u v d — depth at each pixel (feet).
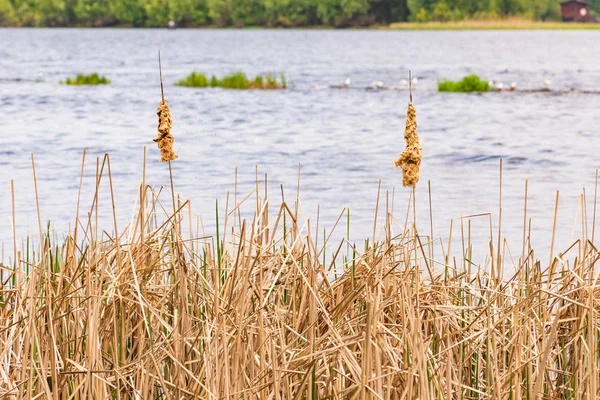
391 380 20.77
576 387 22.16
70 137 106.52
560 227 51.96
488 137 108.58
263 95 172.45
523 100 161.27
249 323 22.15
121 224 50.72
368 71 250.78
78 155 88.69
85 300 21.34
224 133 112.78
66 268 23.25
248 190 65.62
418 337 20.76
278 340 22.15
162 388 21.17
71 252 24.08
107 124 123.13
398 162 22.09
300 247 24.39
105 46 422.41
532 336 23.17
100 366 20.71
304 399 21.35
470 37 554.46
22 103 154.40
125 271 22.27
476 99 164.04
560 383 23.88
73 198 61.00
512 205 60.44
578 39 518.37
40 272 22.00
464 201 62.08
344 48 409.49
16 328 21.44
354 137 108.17
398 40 508.94
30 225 51.11
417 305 21.09
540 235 49.57
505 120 128.47
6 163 82.07
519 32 643.86
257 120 128.88
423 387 20.25
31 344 20.88
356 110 143.95
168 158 22.93
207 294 23.02
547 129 116.78
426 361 21.38
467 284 25.17
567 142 102.78
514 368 22.48
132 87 191.52
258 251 22.58
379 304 21.42
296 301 23.25
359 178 73.26
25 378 20.11
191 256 24.21
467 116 134.41
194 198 60.54
